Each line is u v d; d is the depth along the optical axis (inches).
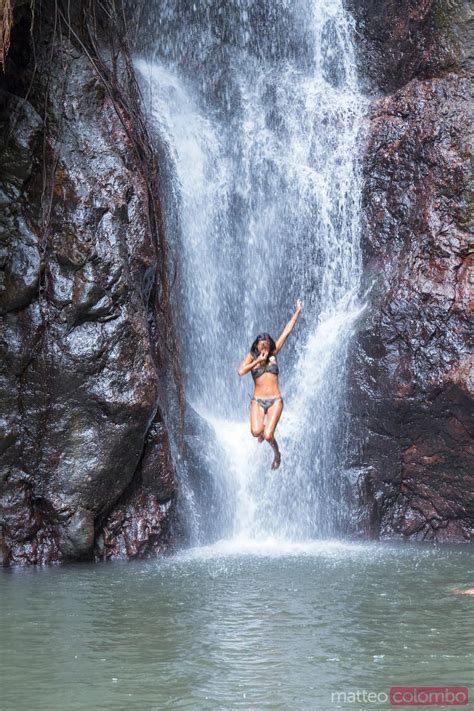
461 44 780.6
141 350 616.1
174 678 331.6
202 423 725.9
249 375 827.4
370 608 442.6
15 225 609.0
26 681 329.4
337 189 823.1
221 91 879.7
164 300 683.4
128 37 784.3
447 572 549.6
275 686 321.4
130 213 636.1
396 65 832.9
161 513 629.9
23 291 599.5
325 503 733.3
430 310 724.0
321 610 438.0
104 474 599.5
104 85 647.1
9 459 596.4
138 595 476.4
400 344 732.0
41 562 591.8
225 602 458.0
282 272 836.6
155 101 818.8
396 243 778.2
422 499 740.7
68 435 599.8
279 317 831.7
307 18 888.3
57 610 441.1
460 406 696.4
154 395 614.9
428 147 771.4
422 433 725.3
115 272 612.4
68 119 631.2
